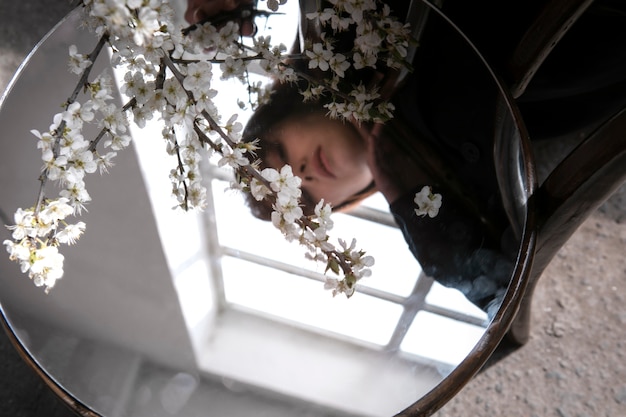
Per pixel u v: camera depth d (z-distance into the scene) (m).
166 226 0.80
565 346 1.20
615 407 1.16
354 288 0.69
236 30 0.84
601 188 0.75
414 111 0.83
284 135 0.81
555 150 1.33
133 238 0.79
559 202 0.77
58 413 1.14
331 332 0.75
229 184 0.79
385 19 0.82
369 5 0.79
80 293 0.77
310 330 0.75
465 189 0.80
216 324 0.75
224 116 0.82
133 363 0.74
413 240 0.77
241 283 0.77
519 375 1.18
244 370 0.73
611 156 0.71
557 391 1.17
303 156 0.80
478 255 0.76
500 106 0.84
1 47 1.41
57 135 0.72
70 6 1.44
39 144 0.72
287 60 0.84
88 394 0.72
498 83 0.85
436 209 0.79
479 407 1.16
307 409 0.71
